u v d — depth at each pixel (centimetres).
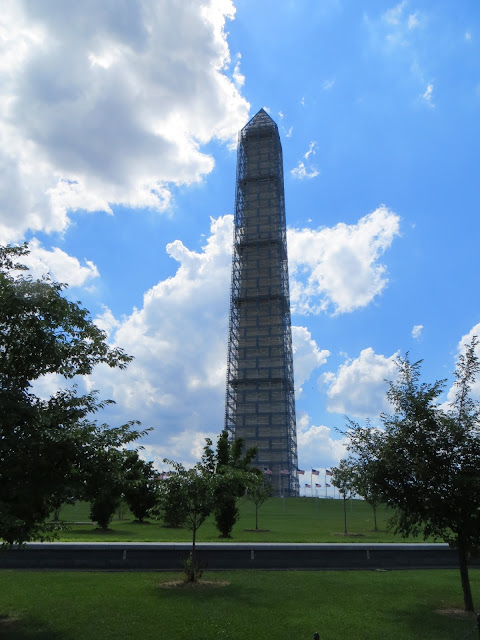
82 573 2477
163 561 2620
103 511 4762
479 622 1264
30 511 1556
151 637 1498
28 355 1658
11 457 1522
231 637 1509
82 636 1506
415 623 1697
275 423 17325
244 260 19675
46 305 1680
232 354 18700
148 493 5875
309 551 2733
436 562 2817
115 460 1698
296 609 1848
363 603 1956
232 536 4212
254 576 2462
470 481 1831
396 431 2059
